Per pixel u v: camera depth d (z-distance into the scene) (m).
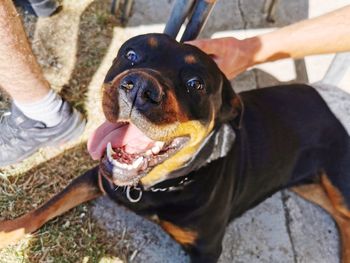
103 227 0.57
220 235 0.52
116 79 0.40
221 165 0.48
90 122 0.62
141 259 0.56
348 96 0.60
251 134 0.53
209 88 0.43
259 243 0.59
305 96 0.58
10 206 0.56
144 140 0.43
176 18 0.48
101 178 0.52
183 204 0.48
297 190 0.62
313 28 0.51
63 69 0.65
